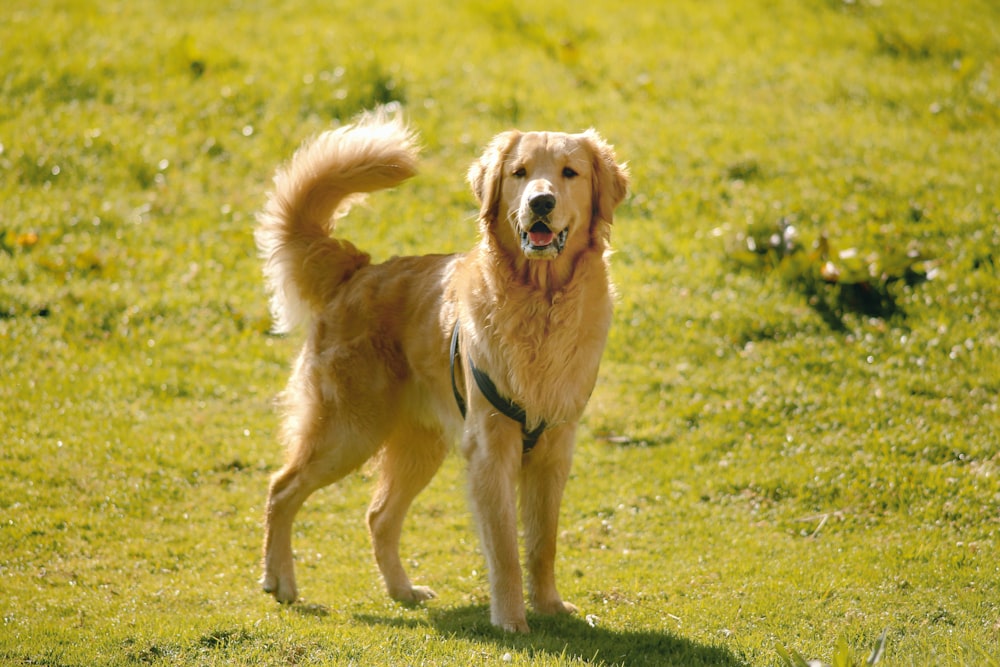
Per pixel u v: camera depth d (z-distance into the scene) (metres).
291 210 8.71
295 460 8.16
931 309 13.16
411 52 21.88
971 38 23.38
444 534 9.45
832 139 18.34
